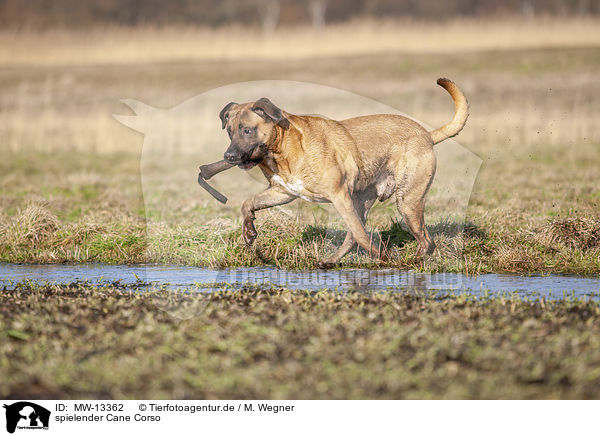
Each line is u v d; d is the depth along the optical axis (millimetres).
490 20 45750
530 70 31484
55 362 6289
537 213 12594
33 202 13672
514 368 6066
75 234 11867
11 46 42531
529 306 8039
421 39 40125
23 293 8906
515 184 15664
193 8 65188
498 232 11430
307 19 65625
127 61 39219
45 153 22484
